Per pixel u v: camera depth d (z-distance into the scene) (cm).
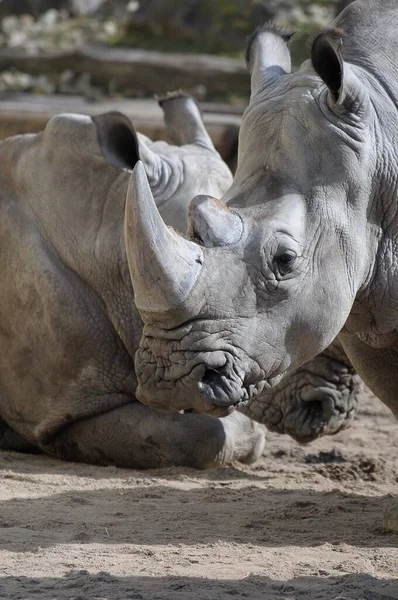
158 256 869
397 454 1467
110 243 1287
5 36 4119
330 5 4106
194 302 885
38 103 2928
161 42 4088
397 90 1000
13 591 789
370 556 912
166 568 857
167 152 1342
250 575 837
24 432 1369
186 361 890
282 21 3966
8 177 1379
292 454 1453
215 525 1013
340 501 1125
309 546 945
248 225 912
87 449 1328
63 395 1322
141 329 1287
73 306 1300
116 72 3544
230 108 2867
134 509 1066
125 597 774
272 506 1098
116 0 4409
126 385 1316
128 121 1220
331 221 934
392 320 1007
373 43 1023
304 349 941
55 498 1101
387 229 981
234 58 3947
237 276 898
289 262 910
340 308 945
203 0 4131
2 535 955
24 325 1330
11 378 1355
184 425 1291
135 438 1298
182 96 1445
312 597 786
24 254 1326
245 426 1345
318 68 934
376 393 1118
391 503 1011
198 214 905
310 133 944
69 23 4319
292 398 1331
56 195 1327
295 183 934
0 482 1166
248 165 955
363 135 953
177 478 1227
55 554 894
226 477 1255
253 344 905
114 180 1305
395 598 781
